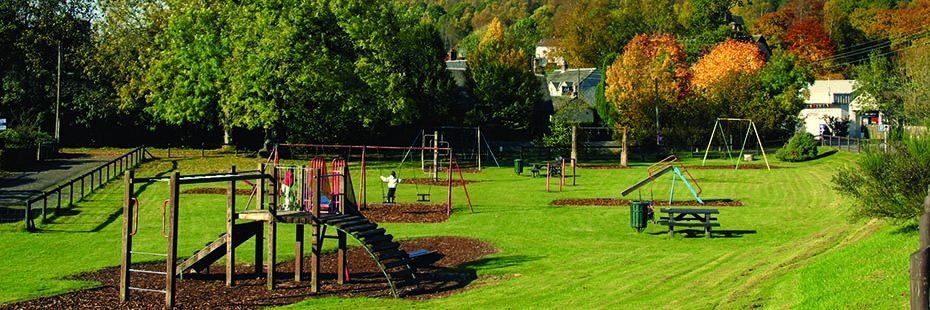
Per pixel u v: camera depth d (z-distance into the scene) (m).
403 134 69.25
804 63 88.44
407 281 19.70
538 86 78.88
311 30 53.28
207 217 31.31
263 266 22.44
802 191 39.88
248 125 52.56
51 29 63.53
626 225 29.23
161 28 59.41
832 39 107.81
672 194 36.12
